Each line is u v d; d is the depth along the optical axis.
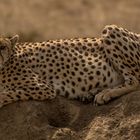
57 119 11.85
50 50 12.57
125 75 12.15
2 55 12.13
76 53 12.55
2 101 11.83
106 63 12.34
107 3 35.62
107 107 11.76
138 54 12.40
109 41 12.26
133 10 33.91
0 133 11.64
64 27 31.19
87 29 30.70
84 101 12.20
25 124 11.63
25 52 12.53
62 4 35.62
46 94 11.99
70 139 11.38
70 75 12.36
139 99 11.58
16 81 12.17
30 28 30.05
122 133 11.20
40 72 12.37
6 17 31.91
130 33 12.54
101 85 12.30
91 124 11.54
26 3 35.34
